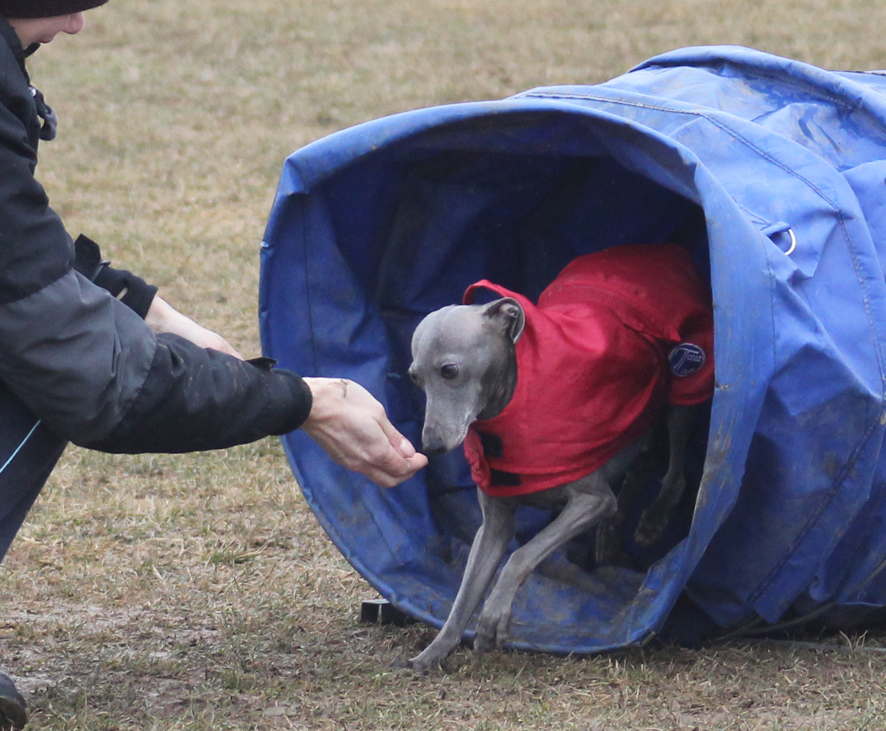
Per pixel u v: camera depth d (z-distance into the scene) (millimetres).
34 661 6973
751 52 7992
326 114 25719
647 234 8484
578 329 6738
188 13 34531
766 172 6777
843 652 6867
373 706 6125
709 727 5809
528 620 7348
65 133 24797
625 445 7031
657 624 6414
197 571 8508
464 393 6496
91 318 5352
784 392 6156
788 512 6445
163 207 20234
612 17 31781
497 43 30266
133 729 5910
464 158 7652
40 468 5922
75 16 5738
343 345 7789
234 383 5566
